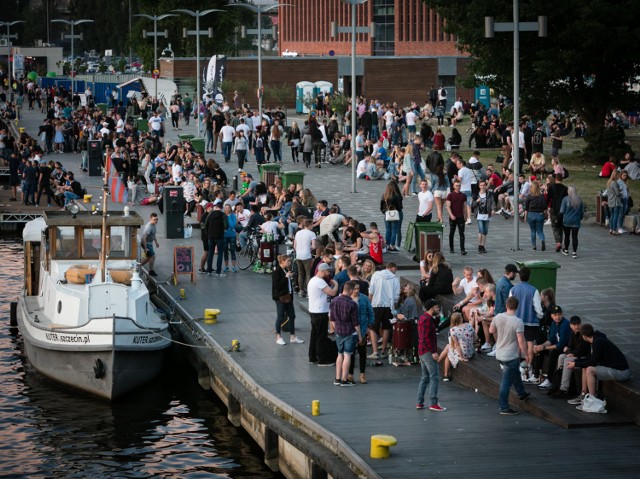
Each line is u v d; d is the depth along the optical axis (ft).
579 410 86.28
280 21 609.83
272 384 97.91
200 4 473.26
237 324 121.08
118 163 216.13
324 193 192.24
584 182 190.19
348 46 524.52
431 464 75.25
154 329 114.42
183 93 390.83
